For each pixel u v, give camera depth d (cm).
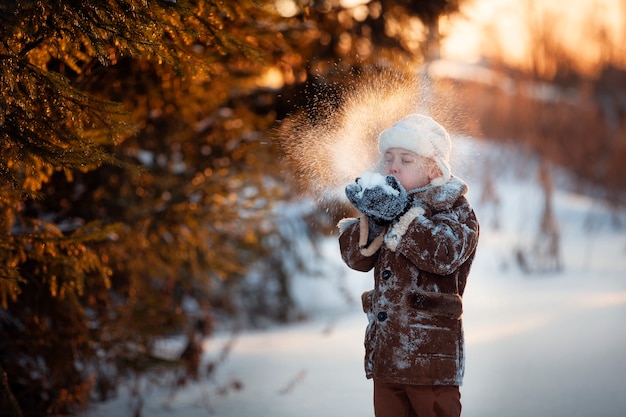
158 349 663
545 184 1459
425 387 327
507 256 1441
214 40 411
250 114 642
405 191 331
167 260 637
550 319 770
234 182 609
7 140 350
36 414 487
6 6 337
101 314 530
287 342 782
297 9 620
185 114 595
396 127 343
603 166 2225
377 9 667
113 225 416
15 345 485
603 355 590
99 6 346
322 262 1110
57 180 563
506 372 564
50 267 417
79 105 369
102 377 552
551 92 2380
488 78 2264
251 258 880
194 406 526
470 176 418
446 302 329
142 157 653
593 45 2420
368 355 344
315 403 505
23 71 346
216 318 963
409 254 328
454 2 686
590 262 1386
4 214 414
